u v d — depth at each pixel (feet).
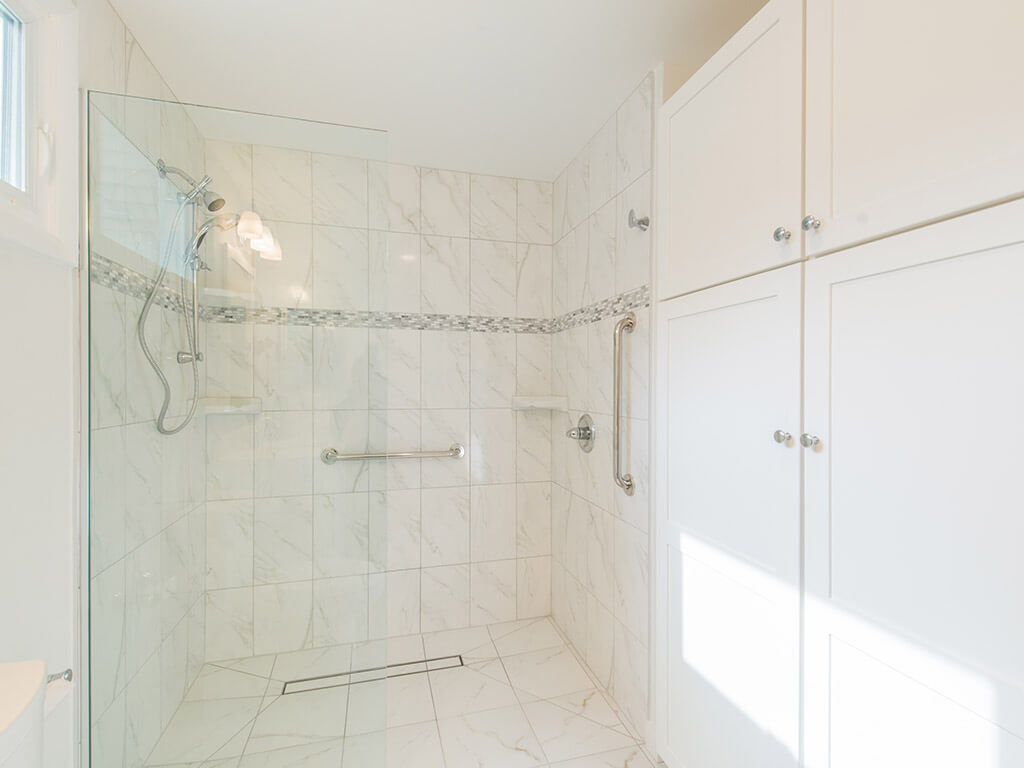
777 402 3.21
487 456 7.70
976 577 2.11
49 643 3.60
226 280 5.23
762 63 3.32
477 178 7.66
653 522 4.95
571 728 5.32
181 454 5.07
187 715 4.88
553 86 5.40
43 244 3.48
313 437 5.47
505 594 7.77
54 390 3.66
